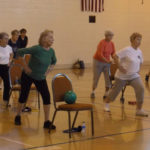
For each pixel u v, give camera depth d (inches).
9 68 310.5
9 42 446.6
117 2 738.2
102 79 525.3
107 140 216.4
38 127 247.8
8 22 615.2
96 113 296.2
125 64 272.1
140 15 770.8
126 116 285.6
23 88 247.8
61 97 233.6
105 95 361.4
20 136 224.5
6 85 318.7
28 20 635.5
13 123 258.7
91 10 706.8
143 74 601.6
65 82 236.5
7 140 215.3
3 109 307.1
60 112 298.0
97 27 719.1
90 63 722.2
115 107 322.3
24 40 547.5
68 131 236.7
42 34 236.2
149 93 403.9
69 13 682.2
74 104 227.5
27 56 349.4
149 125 256.4
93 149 197.2
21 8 625.9
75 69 680.4
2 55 313.0
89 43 713.6
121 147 201.8
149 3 780.0
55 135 227.3
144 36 782.5
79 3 692.7
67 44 688.4
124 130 241.4
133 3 758.5
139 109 288.4
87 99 359.9
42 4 648.4
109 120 271.4
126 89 434.6
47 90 244.8
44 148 198.4
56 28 669.9
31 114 289.6
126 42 758.5
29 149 196.5
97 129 243.6
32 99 358.9
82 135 227.5
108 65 353.7
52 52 243.0
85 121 267.3
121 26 748.0
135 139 219.1
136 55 272.1
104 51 348.8
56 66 679.7
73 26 690.2
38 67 237.1
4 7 609.6
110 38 347.3
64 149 196.5
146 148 200.5
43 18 652.1
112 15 735.1
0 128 244.2
